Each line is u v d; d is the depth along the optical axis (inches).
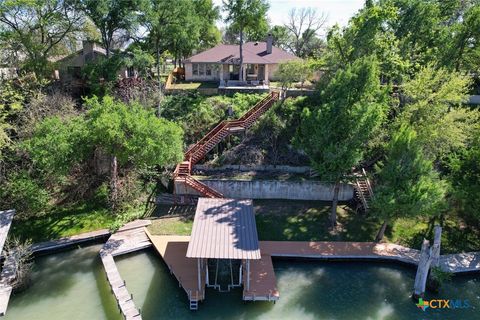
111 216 1037.2
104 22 1386.6
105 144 934.4
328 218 1050.7
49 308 728.3
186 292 751.1
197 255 696.4
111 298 758.5
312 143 911.0
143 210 1071.6
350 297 772.6
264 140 1280.8
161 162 948.0
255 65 1822.1
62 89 1352.1
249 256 700.7
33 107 1138.7
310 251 900.6
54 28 1440.7
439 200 828.6
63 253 916.0
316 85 1414.9
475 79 1503.4
